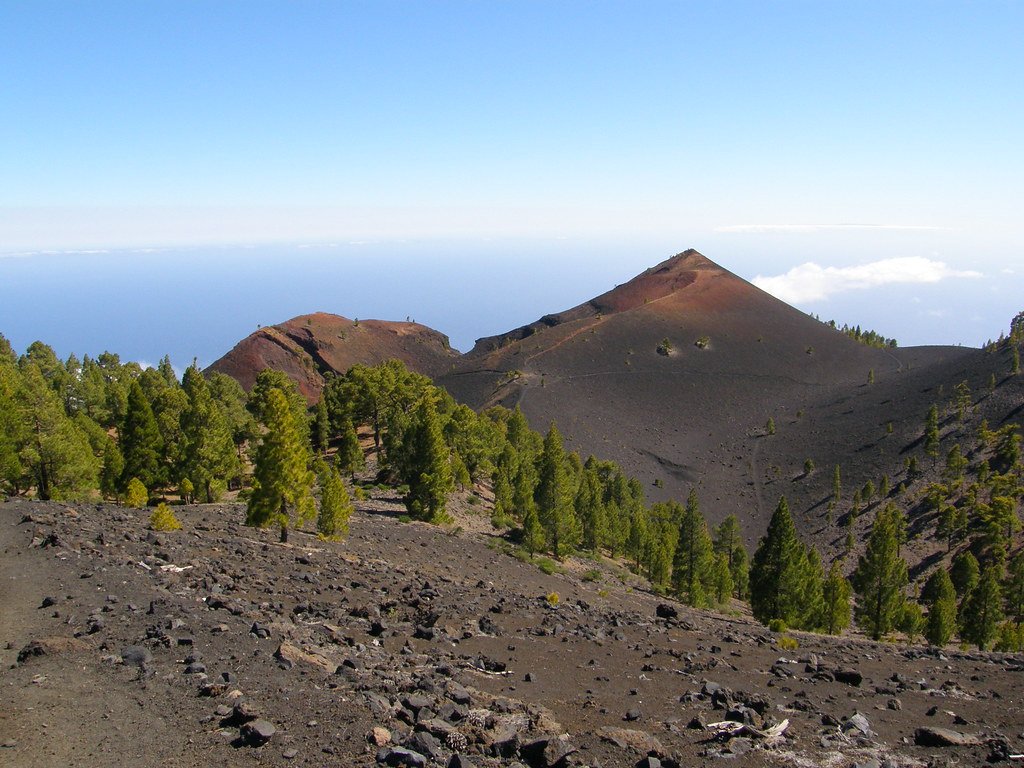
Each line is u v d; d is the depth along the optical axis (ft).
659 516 320.91
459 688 40.78
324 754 30.17
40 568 65.36
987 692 52.70
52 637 44.19
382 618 61.93
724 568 209.67
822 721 40.57
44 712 33.96
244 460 246.06
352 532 133.90
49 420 142.82
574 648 60.03
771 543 153.79
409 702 36.29
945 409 583.58
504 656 54.19
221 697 35.94
